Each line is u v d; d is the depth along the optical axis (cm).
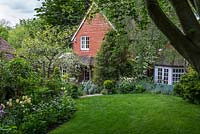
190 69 1557
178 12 512
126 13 997
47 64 1897
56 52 1912
